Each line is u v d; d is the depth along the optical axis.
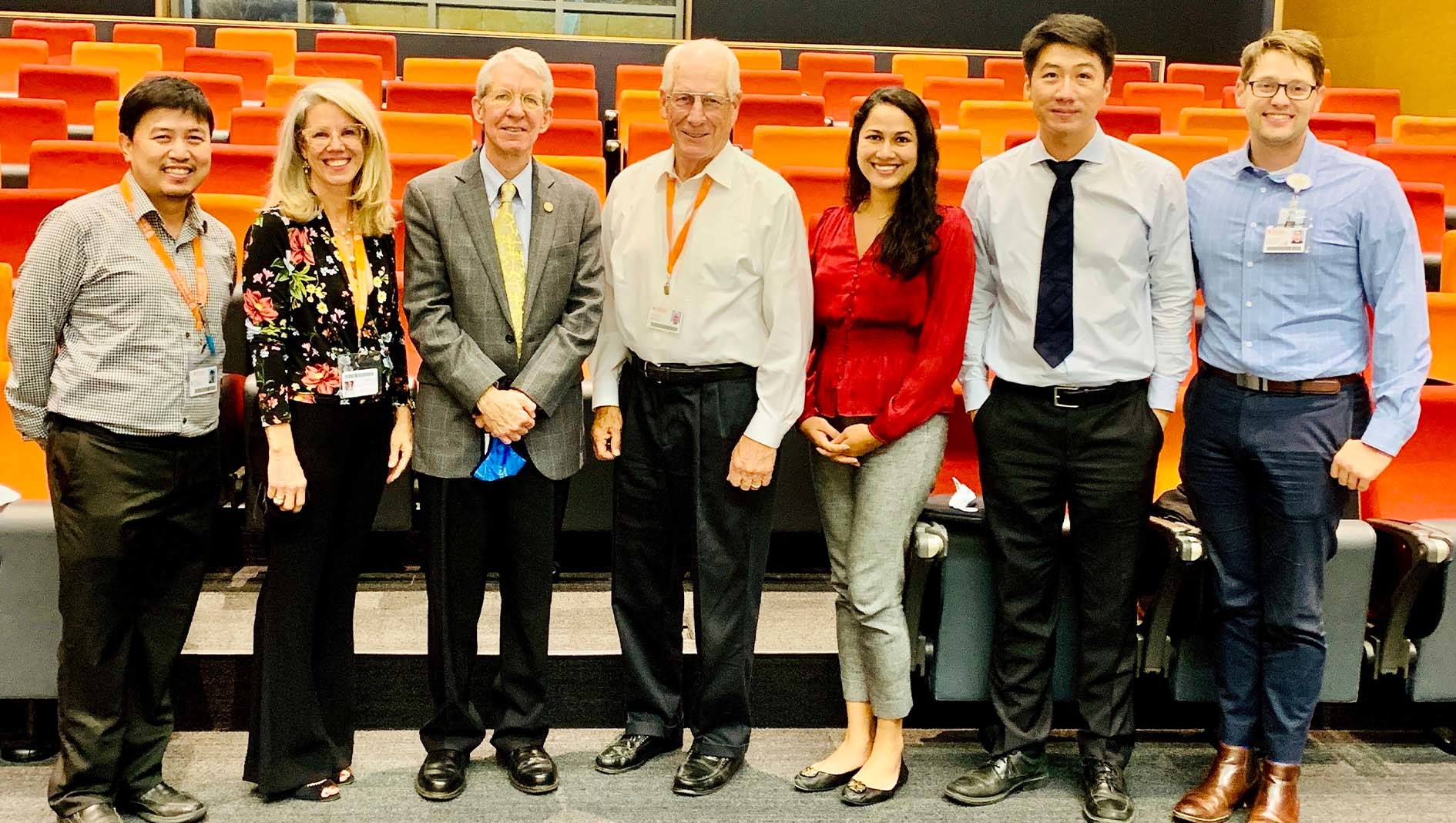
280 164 1.88
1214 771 2.06
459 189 1.96
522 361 1.99
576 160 3.45
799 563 2.85
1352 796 2.16
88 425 1.81
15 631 2.02
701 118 1.93
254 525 2.29
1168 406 1.99
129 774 1.94
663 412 2.05
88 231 1.80
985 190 2.06
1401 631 2.14
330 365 1.88
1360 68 8.37
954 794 2.07
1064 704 2.41
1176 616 2.17
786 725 2.38
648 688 2.18
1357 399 1.97
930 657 2.20
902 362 2.04
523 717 2.09
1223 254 2.00
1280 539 1.97
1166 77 7.86
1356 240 1.93
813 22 8.51
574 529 2.68
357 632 2.39
